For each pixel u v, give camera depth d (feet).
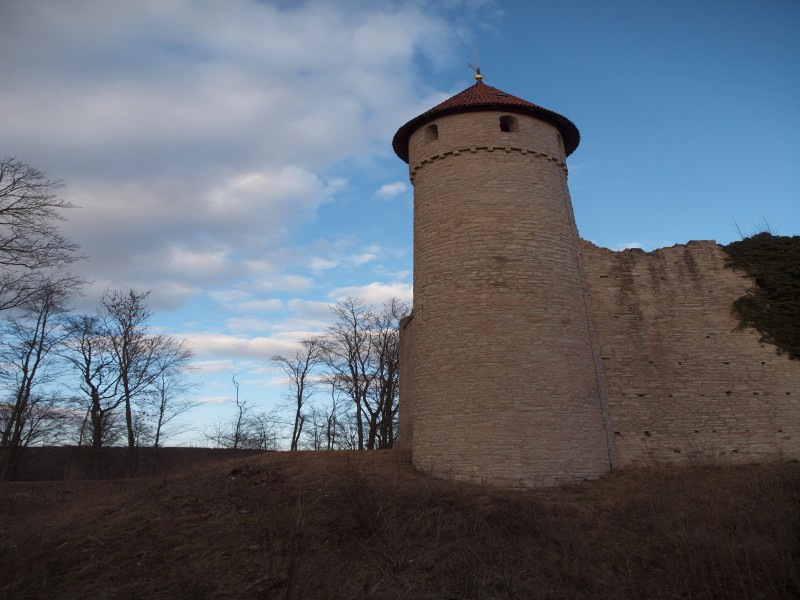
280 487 42.70
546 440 46.16
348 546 31.91
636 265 60.39
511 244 52.06
